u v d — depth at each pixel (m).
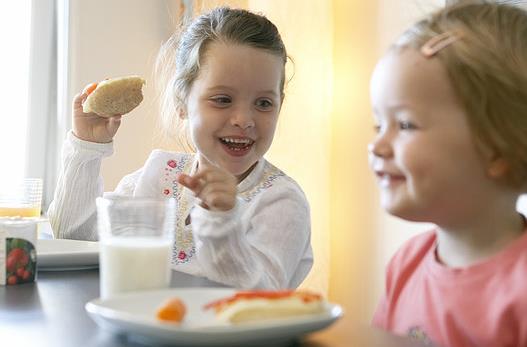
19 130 2.39
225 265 1.06
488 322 0.79
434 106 0.79
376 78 0.84
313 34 2.15
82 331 0.67
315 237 2.17
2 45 2.35
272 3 2.12
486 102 0.78
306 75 2.14
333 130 2.23
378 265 2.09
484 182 0.80
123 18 2.39
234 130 1.42
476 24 0.83
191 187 1.04
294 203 1.41
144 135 2.41
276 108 1.47
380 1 2.07
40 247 1.16
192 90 1.50
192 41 1.53
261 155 1.46
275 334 0.58
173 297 0.71
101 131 1.60
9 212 1.63
